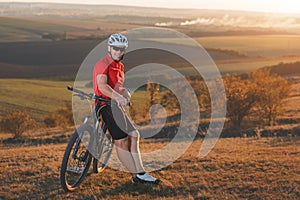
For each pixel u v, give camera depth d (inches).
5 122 1283.2
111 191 261.4
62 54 5221.5
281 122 1406.3
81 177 264.5
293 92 2330.2
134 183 269.7
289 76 3843.5
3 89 3380.9
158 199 246.2
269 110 1380.4
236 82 1344.7
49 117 1887.3
